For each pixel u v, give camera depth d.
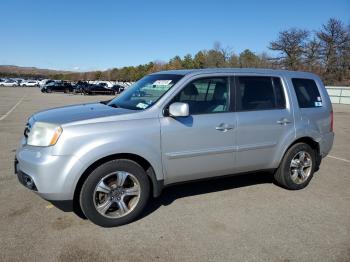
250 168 5.16
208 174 4.80
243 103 4.98
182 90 4.52
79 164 3.84
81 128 3.89
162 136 4.29
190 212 4.62
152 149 4.23
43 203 4.75
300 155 5.61
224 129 4.73
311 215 4.64
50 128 3.90
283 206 4.92
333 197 5.36
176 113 4.16
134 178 4.20
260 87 5.20
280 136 5.29
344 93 36.03
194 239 3.90
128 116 4.17
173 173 4.48
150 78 5.20
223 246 3.76
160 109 4.35
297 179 5.64
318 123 5.74
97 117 4.05
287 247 3.78
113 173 4.07
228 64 68.00
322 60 64.06
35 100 29.89
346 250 3.75
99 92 45.69
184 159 4.50
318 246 3.81
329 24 62.44
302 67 64.88
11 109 19.92
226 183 5.86
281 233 4.09
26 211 4.50
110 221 4.10
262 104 5.17
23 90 56.62
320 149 5.86
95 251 3.59
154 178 4.35
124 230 4.07
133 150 4.10
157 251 3.63
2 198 4.92
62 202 3.90
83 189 3.96
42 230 4.00
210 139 4.64
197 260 3.48
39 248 3.62
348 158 8.16
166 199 5.07
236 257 3.55
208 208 4.78
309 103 5.71
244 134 4.92
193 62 81.38
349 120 17.80
